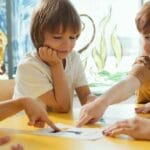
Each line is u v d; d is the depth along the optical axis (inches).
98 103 37.6
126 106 46.5
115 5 88.8
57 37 45.9
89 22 88.1
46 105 46.6
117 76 87.7
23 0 85.7
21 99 34.6
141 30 47.2
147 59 45.3
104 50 89.0
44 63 48.8
